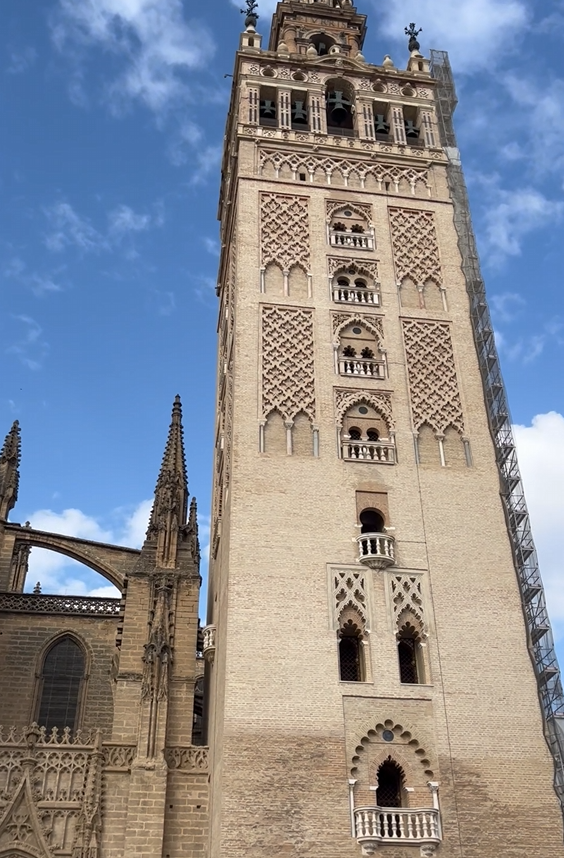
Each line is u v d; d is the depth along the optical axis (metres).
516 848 36.22
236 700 37.91
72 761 42.91
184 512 53.03
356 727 37.97
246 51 60.66
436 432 46.75
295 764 36.81
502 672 40.09
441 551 43.03
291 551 42.00
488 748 38.19
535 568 47.97
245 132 56.19
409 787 37.03
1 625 52.50
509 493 50.03
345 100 61.50
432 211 55.19
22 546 64.94
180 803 41.84
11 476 57.53
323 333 48.97
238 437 44.97
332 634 40.03
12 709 50.31
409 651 41.12
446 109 64.94
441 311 51.09
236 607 40.16
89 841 40.31
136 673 46.22
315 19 69.12
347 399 47.06
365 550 42.44
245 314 48.91
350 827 35.84
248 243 51.62
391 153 57.25
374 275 51.91
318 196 54.44
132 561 57.97
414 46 65.56
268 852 34.97
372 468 45.03
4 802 41.56
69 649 52.84
